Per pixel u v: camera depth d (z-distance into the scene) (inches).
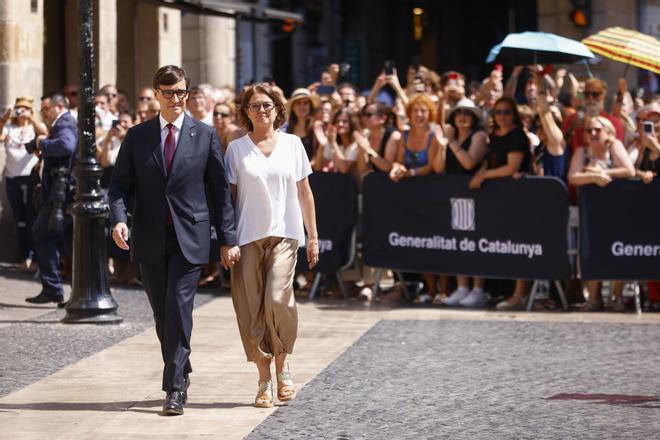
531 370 506.9
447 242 704.4
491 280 719.7
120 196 431.2
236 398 454.6
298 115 751.1
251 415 426.0
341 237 726.5
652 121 703.7
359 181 733.3
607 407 437.4
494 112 693.9
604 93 690.8
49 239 671.1
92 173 614.5
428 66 2294.5
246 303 444.5
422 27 2268.7
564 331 605.0
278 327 441.4
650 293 682.8
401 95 770.2
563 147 692.1
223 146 748.0
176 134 430.0
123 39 1154.0
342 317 653.3
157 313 437.1
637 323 630.5
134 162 429.1
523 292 701.9
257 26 1505.9
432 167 708.7
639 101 899.4
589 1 1259.8
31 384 476.7
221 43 1360.7
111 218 428.5
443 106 724.0
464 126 705.0
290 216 445.1
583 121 697.6
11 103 860.6
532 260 683.4
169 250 427.8
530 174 696.4
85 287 617.0
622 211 671.1
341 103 810.2
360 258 739.4
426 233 709.9
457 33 2374.5
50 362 519.5
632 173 677.9
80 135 616.7
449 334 596.7
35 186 754.8
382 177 718.5
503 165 689.6
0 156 853.8
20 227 825.5
